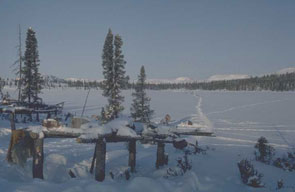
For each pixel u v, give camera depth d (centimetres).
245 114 5388
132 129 974
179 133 1123
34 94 3719
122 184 779
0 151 1275
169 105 7638
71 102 7762
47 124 870
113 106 2891
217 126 3738
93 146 1767
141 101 2977
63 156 1155
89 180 812
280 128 3625
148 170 1141
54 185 734
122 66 2970
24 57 3572
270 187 914
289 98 10631
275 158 1694
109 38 2961
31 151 996
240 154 1778
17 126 2603
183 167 1084
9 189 660
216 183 885
